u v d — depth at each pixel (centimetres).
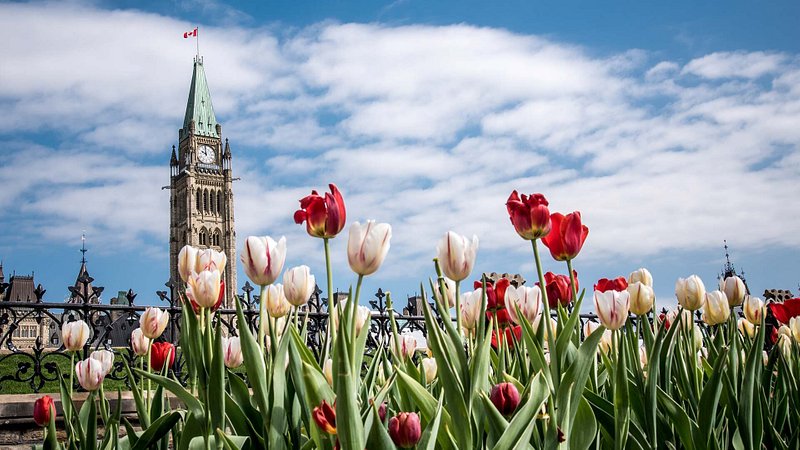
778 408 443
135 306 844
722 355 365
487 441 299
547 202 320
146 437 352
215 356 306
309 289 318
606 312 317
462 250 298
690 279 421
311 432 281
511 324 416
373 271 272
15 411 686
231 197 11400
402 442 250
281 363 305
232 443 294
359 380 318
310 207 286
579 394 306
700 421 363
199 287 311
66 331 444
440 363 276
